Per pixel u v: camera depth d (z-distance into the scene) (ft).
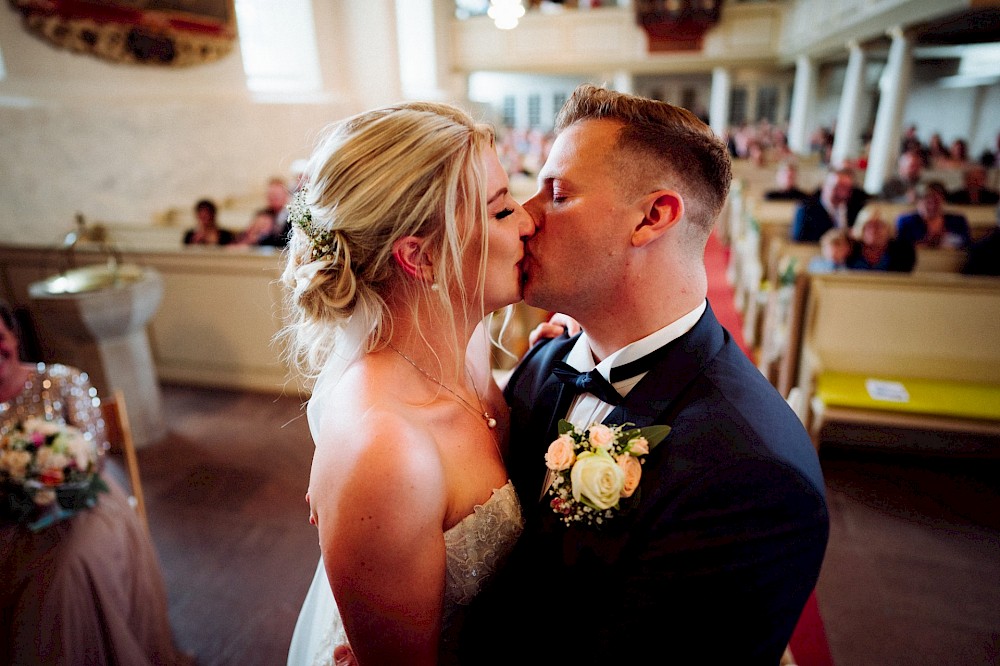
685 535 2.82
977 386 10.28
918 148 33.91
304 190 3.28
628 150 2.97
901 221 16.42
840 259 13.39
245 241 17.81
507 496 3.46
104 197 18.28
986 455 10.71
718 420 2.96
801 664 6.61
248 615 7.45
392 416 2.78
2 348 5.78
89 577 5.37
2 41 15.53
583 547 3.06
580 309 3.32
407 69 39.01
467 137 2.98
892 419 9.73
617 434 3.07
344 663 3.30
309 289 3.12
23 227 15.87
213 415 12.75
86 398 6.38
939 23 24.97
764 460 2.78
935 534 8.94
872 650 6.99
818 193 19.30
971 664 6.81
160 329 14.19
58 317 10.37
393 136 2.92
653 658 2.88
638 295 3.19
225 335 13.76
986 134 51.44
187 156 21.50
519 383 4.41
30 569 5.17
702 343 3.28
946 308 10.24
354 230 2.98
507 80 56.18
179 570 8.24
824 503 2.84
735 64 46.06
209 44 22.04
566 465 3.09
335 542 2.62
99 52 17.99
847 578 8.09
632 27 45.57
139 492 7.14
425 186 2.89
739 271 17.08
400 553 2.61
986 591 7.84
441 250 2.98
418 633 2.77
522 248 3.27
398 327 3.21
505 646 3.38
